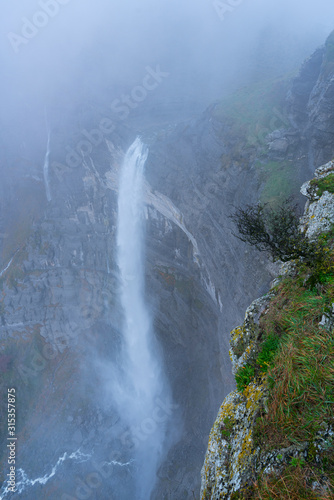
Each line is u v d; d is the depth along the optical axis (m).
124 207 53.94
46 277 61.50
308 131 29.95
